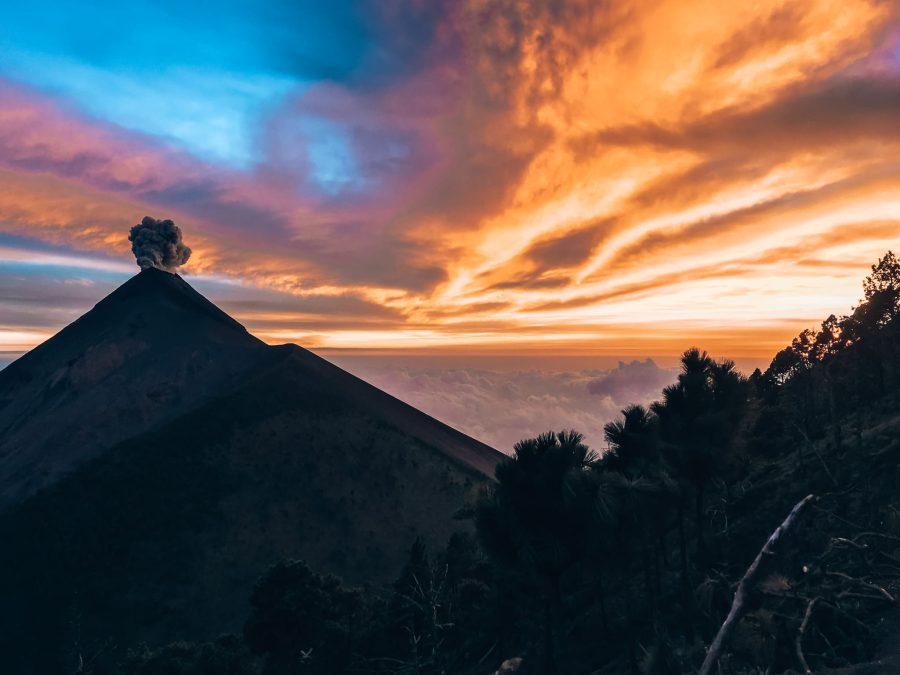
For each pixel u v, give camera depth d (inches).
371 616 1964.8
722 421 917.2
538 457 756.6
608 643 915.4
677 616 812.0
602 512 725.9
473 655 1427.2
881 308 1894.7
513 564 773.3
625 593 1101.7
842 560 673.0
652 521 844.0
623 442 966.4
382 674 1600.6
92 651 3607.3
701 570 949.8
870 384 1761.8
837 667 482.3
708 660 201.3
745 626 546.3
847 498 851.4
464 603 1656.0
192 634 3895.2
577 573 921.5
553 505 727.7
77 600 4001.0
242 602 4232.3
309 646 1827.0
